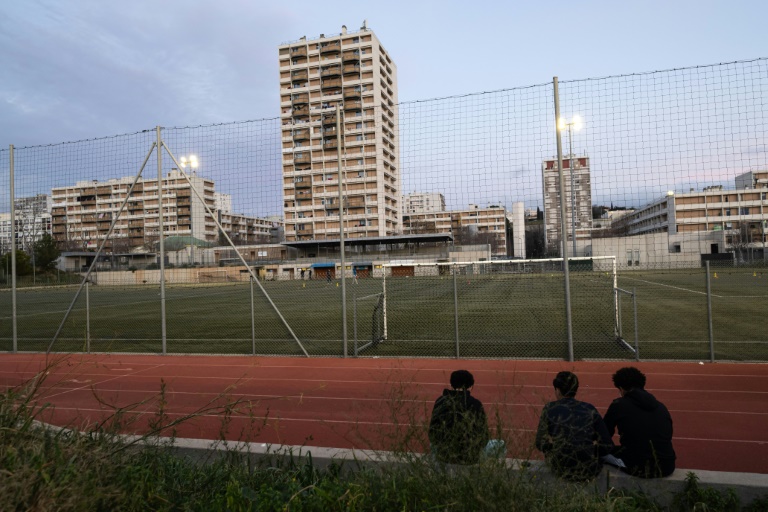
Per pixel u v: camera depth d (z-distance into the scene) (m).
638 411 3.52
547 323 15.22
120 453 3.01
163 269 11.08
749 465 4.39
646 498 3.19
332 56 80.38
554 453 3.09
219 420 5.88
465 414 3.10
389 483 2.83
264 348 11.84
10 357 11.19
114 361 10.40
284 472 3.39
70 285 36.81
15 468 2.28
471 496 2.55
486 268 23.42
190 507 2.73
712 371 8.13
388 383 7.79
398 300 25.64
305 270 41.62
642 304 20.25
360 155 65.31
